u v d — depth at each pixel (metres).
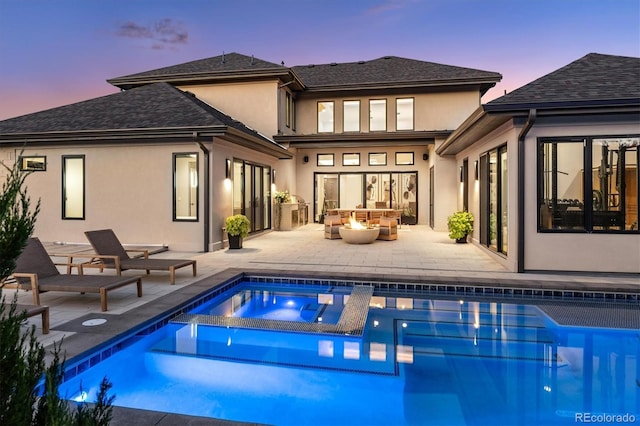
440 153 13.26
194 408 3.14
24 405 1.37
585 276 6.61
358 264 7.80
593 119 6.54
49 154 10.38
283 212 14.70
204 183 9.53
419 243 10.97
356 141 14.48
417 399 3.28
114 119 10.19
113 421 2.31
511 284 6.17
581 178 6.67
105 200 10.12
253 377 3.65
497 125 7.80
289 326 4.77
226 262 8.08
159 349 4.29
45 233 10.46
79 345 3.61
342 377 3.65
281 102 14.84
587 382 3.56
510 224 7.16
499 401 3.22
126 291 5.74
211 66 15.13
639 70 7.12
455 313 5.49
